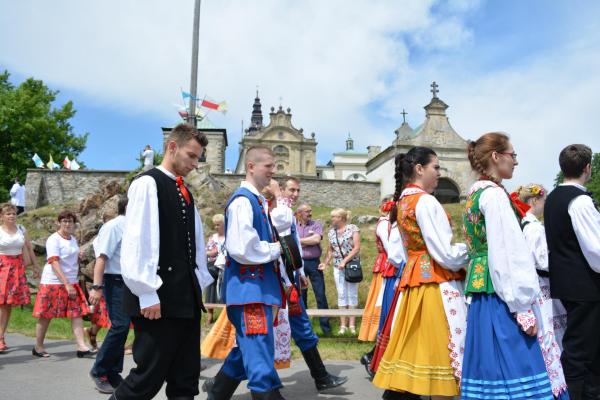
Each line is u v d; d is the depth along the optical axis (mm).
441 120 32531
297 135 61781
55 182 25125
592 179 37406
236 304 3281
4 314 6059
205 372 5113
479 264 2930
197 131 3076
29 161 30812
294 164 61125
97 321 5949
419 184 3510
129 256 2648
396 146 31578
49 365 5312
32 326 7957
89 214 14203
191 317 2814
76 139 33625
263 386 3160
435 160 3508
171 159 3029
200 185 16641
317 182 27219
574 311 3574
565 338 3652
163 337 2738
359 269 7016
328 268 11766
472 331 2900
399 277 4043
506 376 2723
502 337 2764
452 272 3195
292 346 6242
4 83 33344
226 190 16719
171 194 2910
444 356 3037
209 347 4078
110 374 4289
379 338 3836
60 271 5805
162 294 2738
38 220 16250
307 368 5191
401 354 3162
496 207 2816
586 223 3500
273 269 3430
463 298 3160
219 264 7164
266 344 3266
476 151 3109
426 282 3156
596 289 3518
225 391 3594
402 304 3283
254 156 3580
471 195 3055
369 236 15516
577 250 3598
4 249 6051
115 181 14930
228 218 3367
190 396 2914
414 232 3270
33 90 32469
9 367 5203
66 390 4289
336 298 10062
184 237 2900
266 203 3625
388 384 3170
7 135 30797
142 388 2732
